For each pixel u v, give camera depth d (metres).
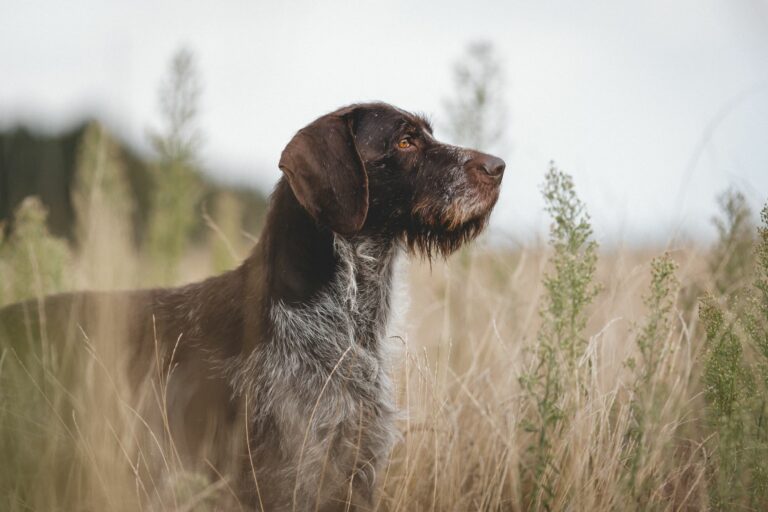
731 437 3.31
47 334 4.21
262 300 3.88
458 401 4.44
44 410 3.74
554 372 3.51
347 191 3.93
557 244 3.58
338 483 3.80
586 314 4.79
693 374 4.05
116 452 3.60
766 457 3.28
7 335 4.22
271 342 3.80
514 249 5.94
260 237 4.12
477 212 4.21
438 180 4.23
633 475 3.31
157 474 3.75
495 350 4.91
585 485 3.53
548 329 3.70
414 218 4.29
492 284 5.92
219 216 7.55
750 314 3.52
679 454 4.00
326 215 3.88
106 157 6.28
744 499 3.28
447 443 4.12
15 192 5.29
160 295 4.34
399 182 4.25
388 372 4.20
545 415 3.46
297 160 3.88
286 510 3.74
